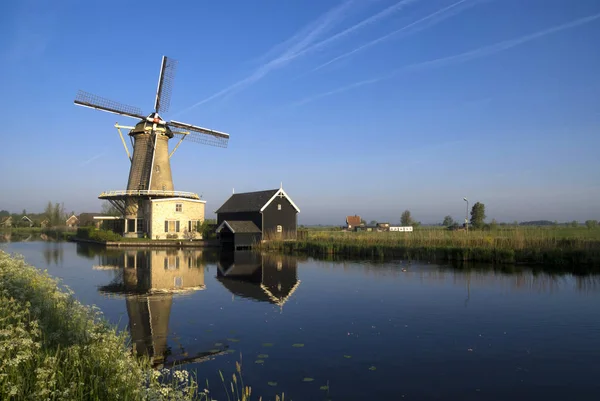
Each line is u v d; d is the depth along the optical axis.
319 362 9.23
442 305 14.97
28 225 112.19
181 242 45.47
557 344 10.51
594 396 7.57
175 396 6.47
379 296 16.64
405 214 108.06
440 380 8.27
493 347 10.27
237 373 8.59
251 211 46.88
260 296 16.62
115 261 29.38
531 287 18.59
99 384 5.90
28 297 8.93
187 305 14.91
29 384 5.58
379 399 7.45
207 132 53.59
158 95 49.66
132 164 49.72
